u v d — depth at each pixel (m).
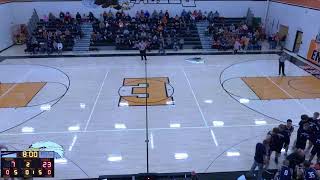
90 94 15.38
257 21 27.14
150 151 10.54
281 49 23.91
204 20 26.31
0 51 23.48
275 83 16.78
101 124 12.41
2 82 17.05
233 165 9.83
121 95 15.24
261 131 11.85
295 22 22.89
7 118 12.95
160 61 21.02
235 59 21.42
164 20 25.42
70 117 13.01
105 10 26.52
